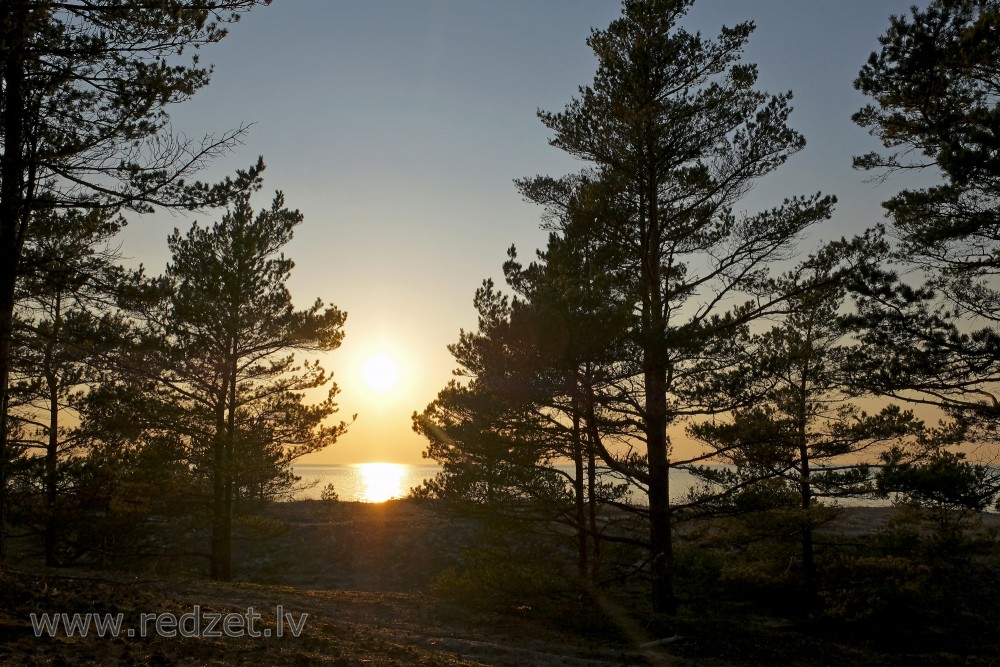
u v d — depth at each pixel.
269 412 22.89
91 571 17.45
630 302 16.03
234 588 15.15
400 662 8.91
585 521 18.67
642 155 17.09
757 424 16.89
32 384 18.52
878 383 12.68
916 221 13.20
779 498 17.08
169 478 20.89
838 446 18.30
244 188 11.98
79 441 19.78
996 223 12.18
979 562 20.42
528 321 15.14
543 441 16.36
